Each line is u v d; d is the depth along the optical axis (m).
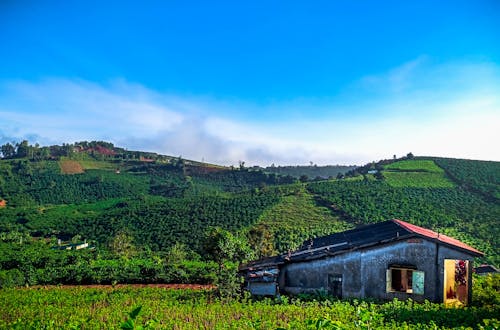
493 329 12.30
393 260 23.05
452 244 21.94
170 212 114.31
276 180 194.88
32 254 52.25
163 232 98.88
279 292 25.23
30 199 153.62
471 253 21.69
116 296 28.38
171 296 28.62
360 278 23.58
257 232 64.94
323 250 25.78
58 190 165.88
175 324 17.86
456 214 92.31
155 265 39.69
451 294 23.91
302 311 19.39
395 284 24.27
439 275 22.09
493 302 20.98
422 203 102.12
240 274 26.95
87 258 52.97
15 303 26.00
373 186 122.19
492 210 93.44
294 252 29.06
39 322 18.27
